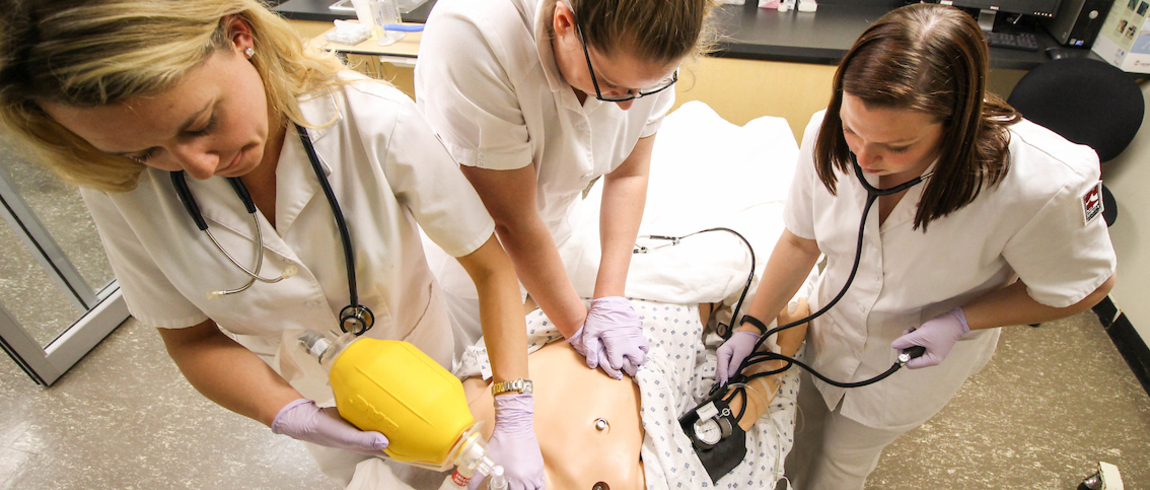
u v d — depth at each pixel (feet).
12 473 5.73
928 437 5.95
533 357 3.79
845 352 3.88
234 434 6.02
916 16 2.33
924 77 2.24
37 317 6.72
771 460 3.59
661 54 2.35
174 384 6.53
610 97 2.77
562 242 4.66
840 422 4.23
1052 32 7.02
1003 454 5.79
